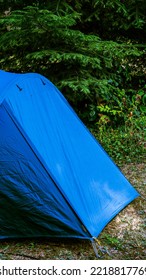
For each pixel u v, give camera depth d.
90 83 4.96
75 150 3.73
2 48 5.00
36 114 3.60
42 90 3.83
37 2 5.48
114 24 5.51
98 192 3.70
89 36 4.93
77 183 3.54
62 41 4.99
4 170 3.37
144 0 5.36
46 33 4.87
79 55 4.77
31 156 3.38
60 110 3.89
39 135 3.50
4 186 3.37
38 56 4.75
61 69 5.16
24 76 3.71
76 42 4.96
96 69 5.27
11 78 3.67
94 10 5.44
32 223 3.40
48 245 3.43
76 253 3.34
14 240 3.49
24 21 4.67
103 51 5.07
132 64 5.99
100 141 5.17
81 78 5.00
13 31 4.84
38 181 3.37
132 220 3.77
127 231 3.62
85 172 3.68
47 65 5.25
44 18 4.59
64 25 4.76
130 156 4.98
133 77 6.11
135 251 3.39
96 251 3.32
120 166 4.81
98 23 5.71
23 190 3.36
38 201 3.37
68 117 3.94
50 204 3.37
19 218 3.40
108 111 5.32
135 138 5.19
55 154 3.52
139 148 5.07
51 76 5.12
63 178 3.44
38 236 3.43
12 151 3.38
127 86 6.00
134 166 4.81
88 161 3.79
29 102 3.61
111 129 5.39
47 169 3.37
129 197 3.94
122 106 5.52
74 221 3.37
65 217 3.37
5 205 3.38
